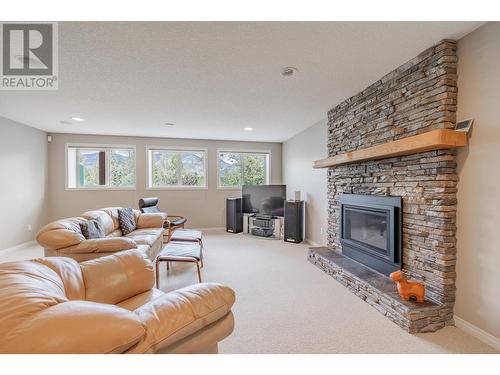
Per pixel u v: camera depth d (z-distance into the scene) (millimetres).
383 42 1938
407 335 1843
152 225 4172
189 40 1888
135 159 5559
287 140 6008
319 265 3311
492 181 1695
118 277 1600
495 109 1676
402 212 2330
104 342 711
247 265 3453
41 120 4156
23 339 658
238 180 6297
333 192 3584
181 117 4023
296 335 1850
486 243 1732
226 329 1111
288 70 2398
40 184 4836
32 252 4090
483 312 1754
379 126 2629
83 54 2078
